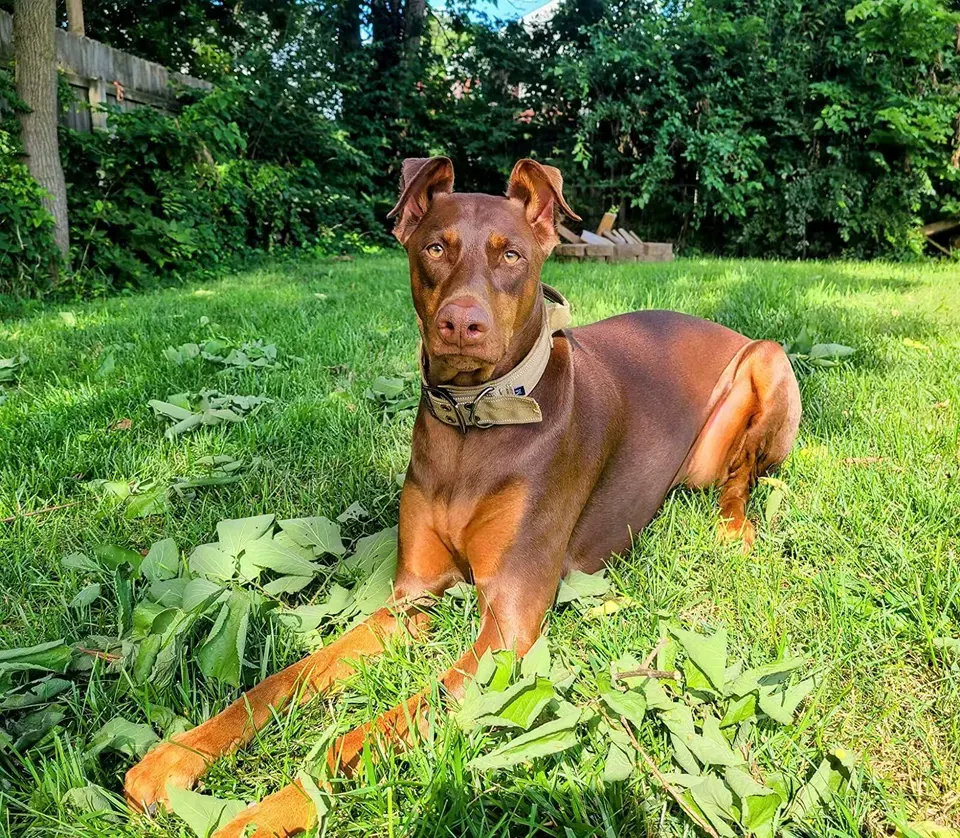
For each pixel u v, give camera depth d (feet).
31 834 1.76
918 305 7.25
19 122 8.83
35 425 4.18
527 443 2.44
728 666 2.18
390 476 3.62
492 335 2.25
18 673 2.30
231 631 2.19
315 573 2.74
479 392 2.40
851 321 6.23
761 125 15.74
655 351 3.43
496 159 18.10
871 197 14.80
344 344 5.90
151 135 10.60
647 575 2.77
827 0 15.10
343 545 3.03
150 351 5.72
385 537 2.89
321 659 2.25
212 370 5.31
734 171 15.21
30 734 1.96
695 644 2.03
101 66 11.31
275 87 15.07
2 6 12.73
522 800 1.79
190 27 18.19
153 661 2.16
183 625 2.23
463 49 19.08
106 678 2.28
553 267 11.18
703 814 1.68
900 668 2.25
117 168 10.48
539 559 2.43
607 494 2.90
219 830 1.71
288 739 2.01
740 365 3.60
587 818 1.72
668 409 3.25
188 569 2.66
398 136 18.35
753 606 2.50
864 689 2.17
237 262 12.50
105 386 4.90
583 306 7.06
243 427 4.19
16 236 8.68
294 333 6.28
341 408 4.43
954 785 1.86
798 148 15.69
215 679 2.25
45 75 8.80
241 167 12.96
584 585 2.61
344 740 1.93
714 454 3.57
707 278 9.22
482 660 2.04
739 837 1.66
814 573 2.72
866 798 1.78
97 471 3.69
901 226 14.71
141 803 1.82
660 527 3.11
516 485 2.42
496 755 1.78
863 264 12.70
